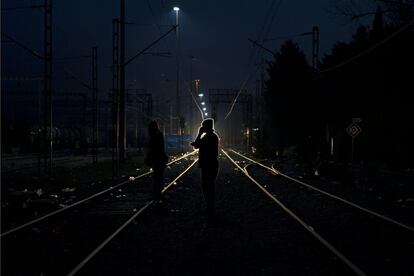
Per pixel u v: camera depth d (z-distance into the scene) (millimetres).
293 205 16203
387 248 9750
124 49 36688
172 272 7855
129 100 75312
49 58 23969
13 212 13875
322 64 51562
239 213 14250
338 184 24469
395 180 26922
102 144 98062
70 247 9852
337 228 12039
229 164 40844
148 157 16297
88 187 22828
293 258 8781
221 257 8867
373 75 42375
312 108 66312
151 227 11914
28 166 38688
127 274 7766
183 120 64312
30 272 7941
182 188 21203
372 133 44750
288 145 69688
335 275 7672
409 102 38656
